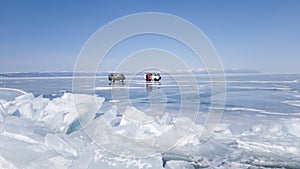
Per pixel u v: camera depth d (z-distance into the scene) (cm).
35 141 423
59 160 387
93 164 393
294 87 2209
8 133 423
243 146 581
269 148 563
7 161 355
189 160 511
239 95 1570
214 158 521
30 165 359
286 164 489
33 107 673
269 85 2503
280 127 666
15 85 2544
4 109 529
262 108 1061
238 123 779
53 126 573
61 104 688
